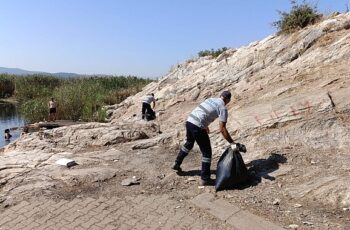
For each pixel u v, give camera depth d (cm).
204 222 490
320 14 1197
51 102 2183
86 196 585
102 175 660
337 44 997
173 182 629
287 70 1041
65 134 970
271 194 557
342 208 496
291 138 718
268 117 786
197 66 1755
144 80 3684
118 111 1933
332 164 615
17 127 2189
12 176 673
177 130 896
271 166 648
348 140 670
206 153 612
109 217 514
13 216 530
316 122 721
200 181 625
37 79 4294
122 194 589
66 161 734
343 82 828
